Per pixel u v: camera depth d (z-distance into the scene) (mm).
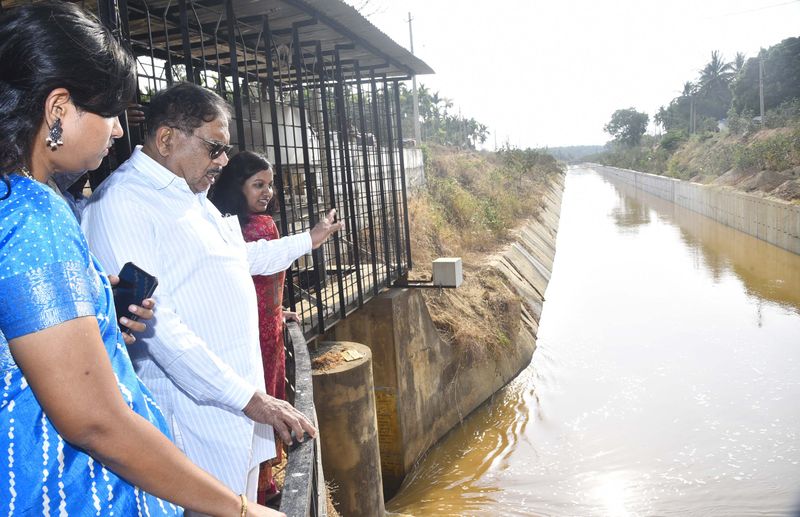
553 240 28156
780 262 24000
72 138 1130
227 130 2129
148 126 2061
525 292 16672
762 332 15461
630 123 107125
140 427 1055
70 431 999
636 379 12594
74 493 1080
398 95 8773
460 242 17359
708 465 9305
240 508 1201
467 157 32062
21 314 965
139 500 1188
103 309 1136
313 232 3232
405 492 8617
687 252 27109
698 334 15445
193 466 1132
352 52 6938
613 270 23703
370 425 6539
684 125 84062
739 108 57312
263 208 3455
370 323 8359
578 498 8438
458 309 11469
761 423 10602
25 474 1045
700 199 39906
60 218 1049
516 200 27219
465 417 10703
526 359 13430
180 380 1883
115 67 1145
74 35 1084
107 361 1046
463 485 8789
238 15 5090
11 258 974
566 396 11805
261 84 7344
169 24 4801
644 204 49969
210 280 2045
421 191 18641
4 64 1044
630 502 8266
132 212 1916
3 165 1045
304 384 3107
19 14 1074
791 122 38062
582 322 16703
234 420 2113
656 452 9703
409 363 8828
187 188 2070
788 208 25078
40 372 978
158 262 1950
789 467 9086
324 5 5238
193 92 2045
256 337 2238
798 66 53125
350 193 6957
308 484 2137
